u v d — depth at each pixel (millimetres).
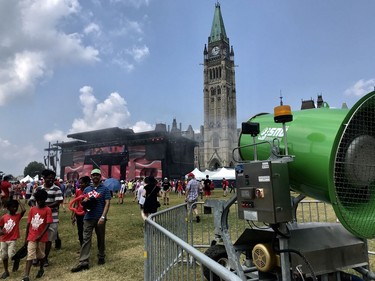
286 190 2945
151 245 4211
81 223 7664
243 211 3238
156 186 9344
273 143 3203
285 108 3061
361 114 2928
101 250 6531
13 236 6047
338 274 3314
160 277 3605
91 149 82500
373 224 2943
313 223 3826
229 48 120000
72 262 6750
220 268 1730
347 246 3375
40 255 5754
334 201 2764
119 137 80188
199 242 8117
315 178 3020
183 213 6957
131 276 5633
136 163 75188
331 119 3049
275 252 3074
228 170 43906
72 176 85500
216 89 112062
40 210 5805
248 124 3559
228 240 3588
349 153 2883
